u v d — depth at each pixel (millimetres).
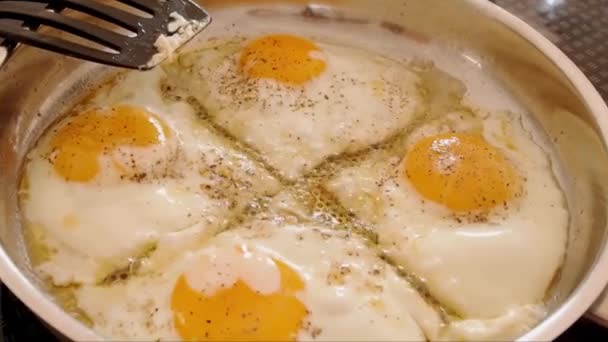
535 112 303
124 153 263
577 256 248
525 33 297
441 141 273
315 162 281
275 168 279
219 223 259
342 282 240
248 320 220
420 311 239
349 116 294
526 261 249
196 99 301
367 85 307
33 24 259
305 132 288
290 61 301
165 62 314
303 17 342
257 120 291
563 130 289
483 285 245
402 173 271
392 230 258
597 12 363
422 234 255
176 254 247
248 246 244
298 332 224
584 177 269
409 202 264
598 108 265
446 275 247
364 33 336
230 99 298
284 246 250
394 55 329
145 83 306
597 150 260
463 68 322
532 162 284
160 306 230
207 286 226
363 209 266
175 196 262
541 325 197
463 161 263
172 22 266
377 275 245
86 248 247
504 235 253
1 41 271
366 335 229
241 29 338
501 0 367
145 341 222
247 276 229
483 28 314
